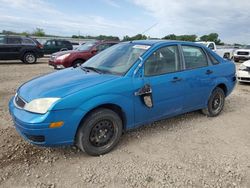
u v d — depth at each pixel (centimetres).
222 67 535
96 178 314
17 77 999
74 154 370
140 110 396
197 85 477
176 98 443
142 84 389
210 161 358
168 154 376
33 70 1262
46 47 2327
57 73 425
